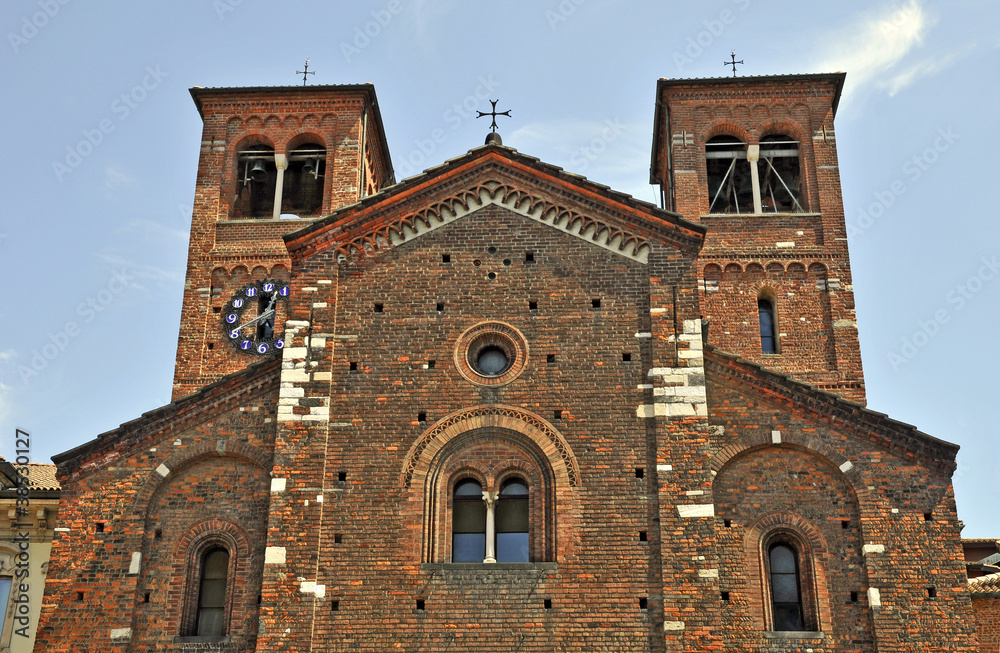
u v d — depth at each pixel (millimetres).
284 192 54938
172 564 33156
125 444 34375
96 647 31969
